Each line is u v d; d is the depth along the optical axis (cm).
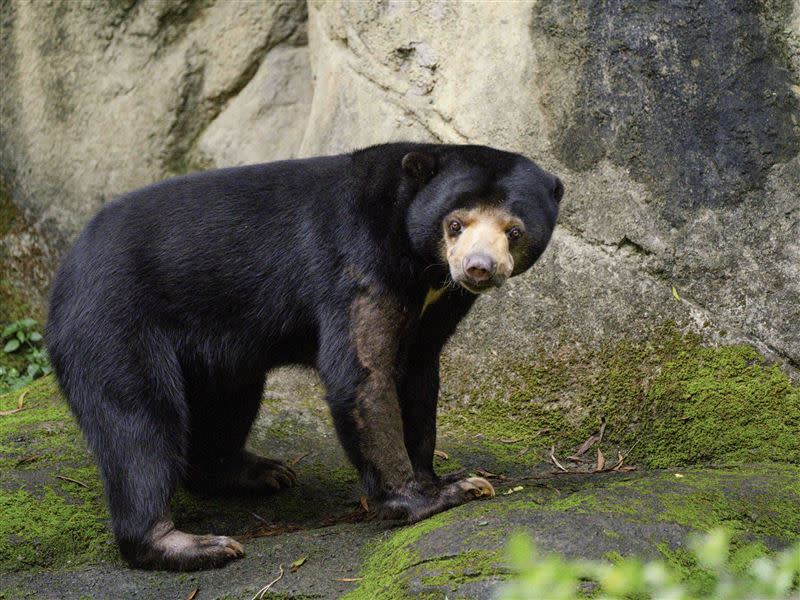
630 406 1209
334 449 1242
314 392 1343
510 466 1191
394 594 821
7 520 1041
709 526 876
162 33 1647
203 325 1052
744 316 1183
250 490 1154
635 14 1208
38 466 1133
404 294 998
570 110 1238
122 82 1656
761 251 1174
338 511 1138
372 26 1370
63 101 1677
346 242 1003
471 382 1300
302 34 1638
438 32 1320
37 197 1694
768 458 1125
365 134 1380
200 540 987
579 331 1248
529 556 537
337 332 1000
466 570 809
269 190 1050
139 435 1009
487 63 1283
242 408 1130
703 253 1195
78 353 1023
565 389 1246
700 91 1190
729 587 578
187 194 1059
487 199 963
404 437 1066
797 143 1160
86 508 1079
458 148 1012
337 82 1427
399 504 989
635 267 1223
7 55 1694
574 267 1249
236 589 925
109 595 947
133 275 1030
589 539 830
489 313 1295
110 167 1659
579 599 755
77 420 1038
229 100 1650
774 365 1170
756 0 1170
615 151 1222
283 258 1033
